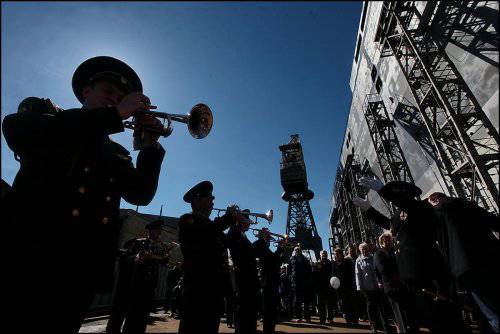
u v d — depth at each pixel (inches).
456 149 332.5
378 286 233.8
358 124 799.7
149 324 293.0
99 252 62.0
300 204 1466.5
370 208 177.8
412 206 139.2
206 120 130.3
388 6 433.1
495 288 117.0
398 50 430.3
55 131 55.1
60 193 55.0
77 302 59.6
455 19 365.1
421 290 142.7
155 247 235.3
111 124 58.2
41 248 50.8
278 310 353.1
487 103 319.9
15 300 48.3
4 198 54.0
